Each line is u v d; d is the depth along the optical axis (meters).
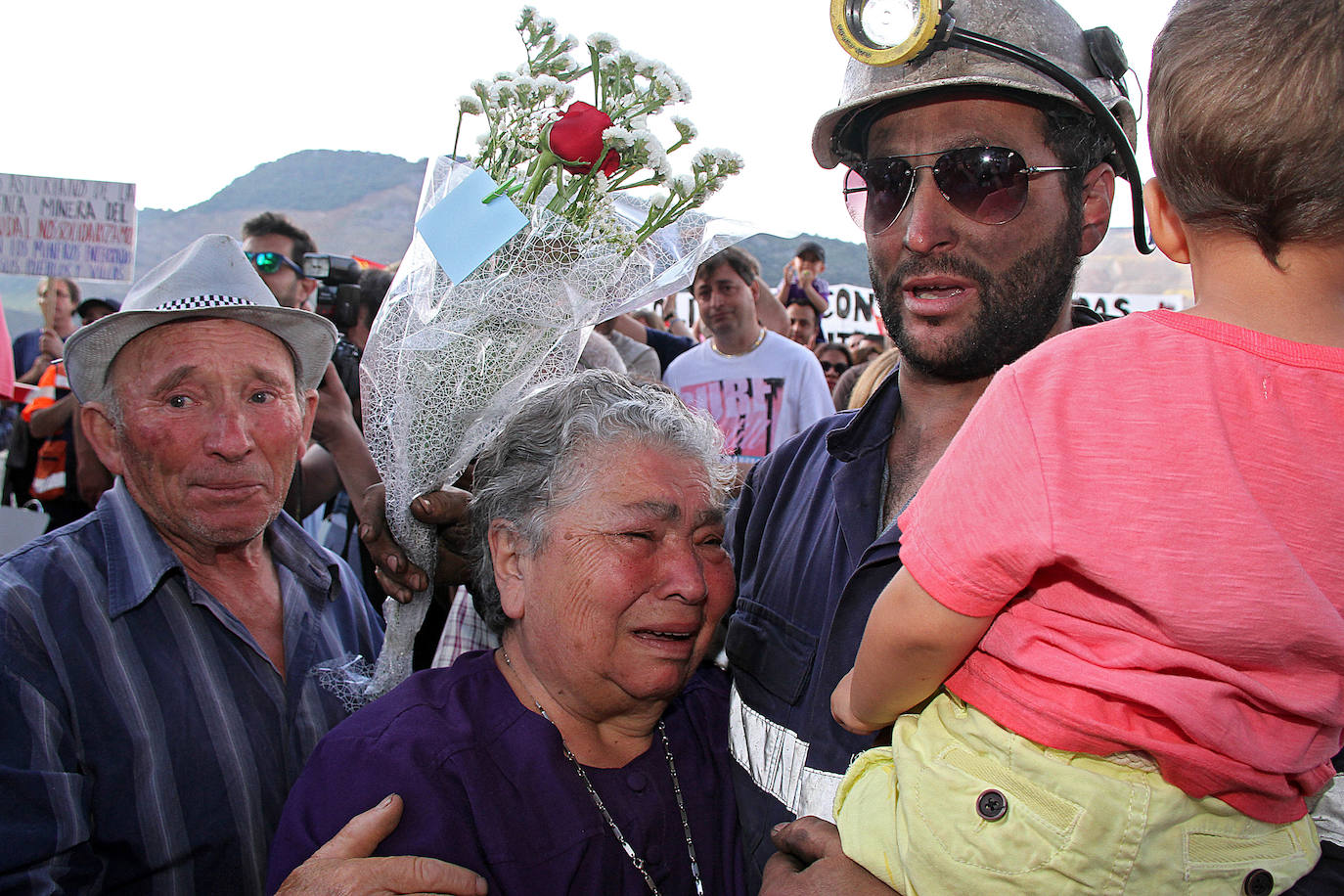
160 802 1.64
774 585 1.66
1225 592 0.93
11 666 1.55
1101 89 1.54
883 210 1.57
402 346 1.58
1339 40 0.89
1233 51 0.95
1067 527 0.98
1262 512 0.95
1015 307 1.50
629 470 1.48
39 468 4.59
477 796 1.41
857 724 1.32
